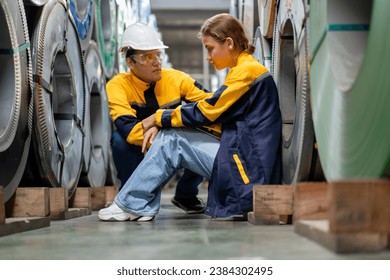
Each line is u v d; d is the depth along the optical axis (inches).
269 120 147.7
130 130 165.9
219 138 155.1
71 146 199.3
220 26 153.3
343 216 77.2
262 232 116.3
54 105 206.4
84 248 97.3
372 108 92.5
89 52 256.7
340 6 106.0
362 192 76.8
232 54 154.6
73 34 210.1
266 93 148.7
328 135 108.4
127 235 117.0
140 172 154.1
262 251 87.0
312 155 131.0
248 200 141.7
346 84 100.6
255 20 269.6
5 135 136.4
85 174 236.1
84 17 243.9
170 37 809.5
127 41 176.2
